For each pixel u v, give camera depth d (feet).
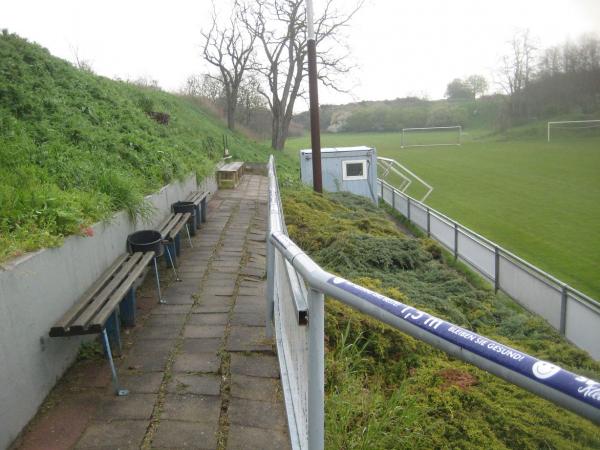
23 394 9.91
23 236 11.62
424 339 3.99
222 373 12.04
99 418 10.22
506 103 214.28
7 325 9.50
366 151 61.16
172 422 10.07
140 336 14.23
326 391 10.57
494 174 102.42
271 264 13.66
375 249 26.91
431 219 46.14
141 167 24.50
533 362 3.03
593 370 16.98
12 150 17.42
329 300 15.44
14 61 26.43
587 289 36.47
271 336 13.99
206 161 39.81
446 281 25.98
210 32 108.88
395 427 9.27
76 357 12.64
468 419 10.32
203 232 28.17
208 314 15.93
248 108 137.28
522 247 48.32
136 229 19.40
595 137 166.20
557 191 79.61
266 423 10.04
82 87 31.27
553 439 8.74
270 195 14.69
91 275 14.52
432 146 181.47
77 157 20.08
